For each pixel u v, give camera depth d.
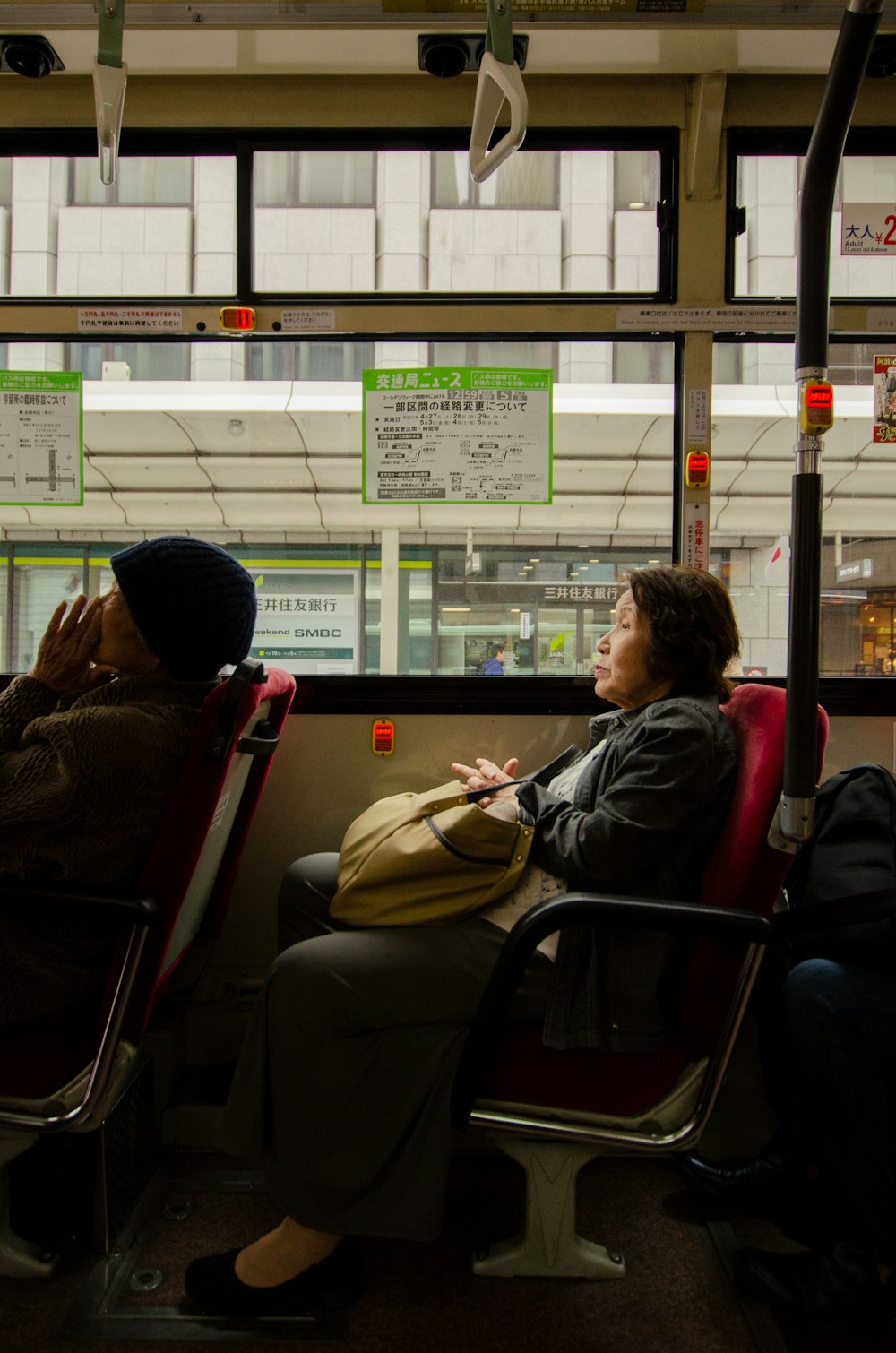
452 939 1.35
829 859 1.46
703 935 1.19
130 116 2.08
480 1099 1.29
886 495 2.20
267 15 1.85
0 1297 1.40
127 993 1.21
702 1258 1.54
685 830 1.29
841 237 2.10
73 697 1.48
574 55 1.94
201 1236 1.57
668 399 2.16
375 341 2.13
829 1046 1.35
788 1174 1.66
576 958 1.30
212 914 1.81
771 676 2.14
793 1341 1.35
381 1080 1.32
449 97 2.07
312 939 1.38
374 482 2.18
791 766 1.14
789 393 2.15
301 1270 1.36
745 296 2.09
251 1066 1.34
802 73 2.02
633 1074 1.28
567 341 2.12
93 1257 1.50
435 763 2.13
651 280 2.10
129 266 2.09
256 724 1.65
